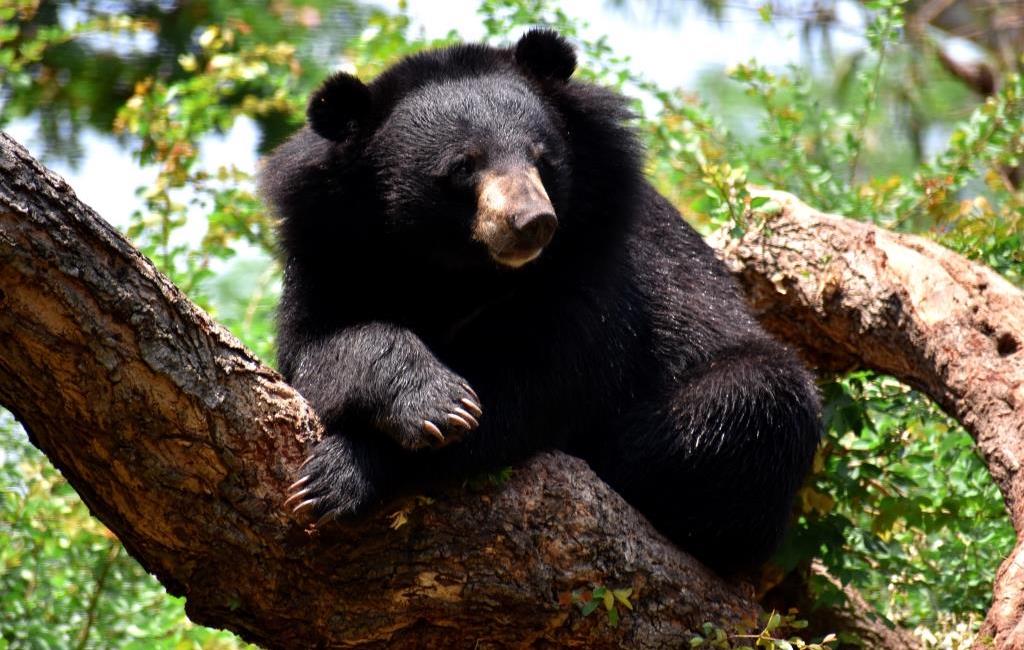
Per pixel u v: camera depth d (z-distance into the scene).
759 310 11.83
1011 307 10.58
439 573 8.30
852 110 15.62
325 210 10.13
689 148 14.15
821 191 14.09
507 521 8.47
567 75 10.67
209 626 8.48
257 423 7.93
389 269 10.20
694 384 10.36
